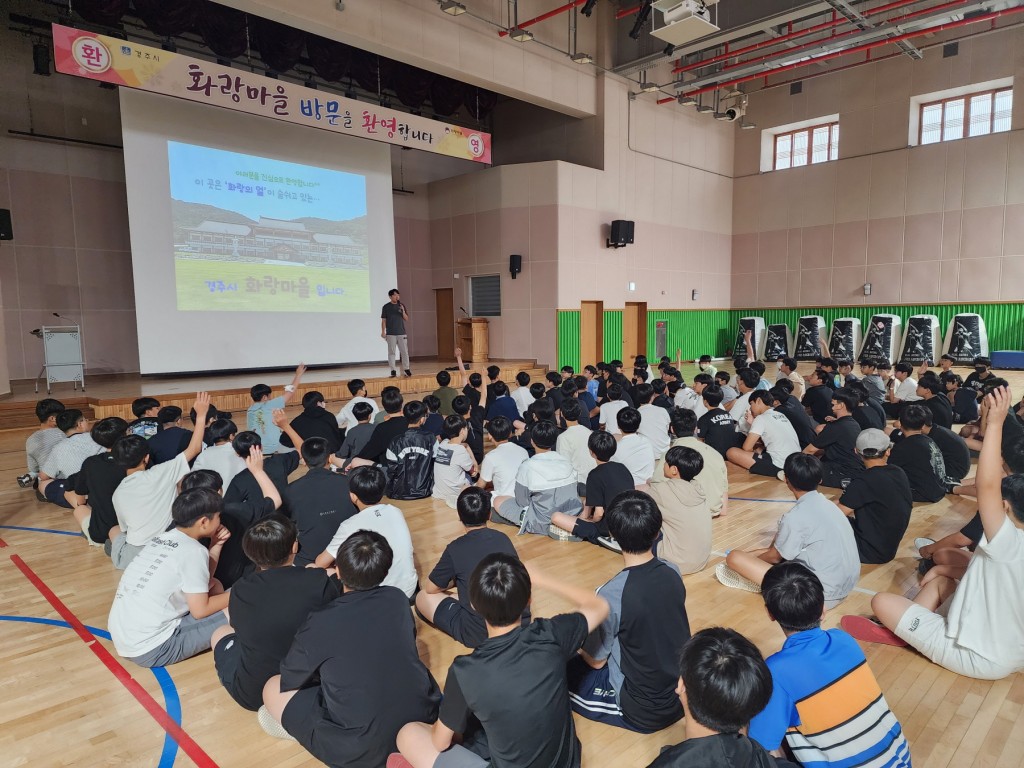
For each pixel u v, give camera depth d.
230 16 9.46
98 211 9.73
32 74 9.10
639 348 14.30
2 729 2.15
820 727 1.51
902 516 3.29
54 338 7.78
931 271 13.22
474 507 2.54
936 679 2.35
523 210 12.38
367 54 11.16
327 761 1.82
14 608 3.06
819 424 6.46
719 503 4.23
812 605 1.55
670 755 1.15
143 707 2.27
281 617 2.02
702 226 15.21
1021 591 2.15
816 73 14.20
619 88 12.87
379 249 11.46
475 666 1.51
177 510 2.45
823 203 14.56
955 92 12.77
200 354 9.39
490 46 10.53
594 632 2.04
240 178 9.73
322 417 5.08
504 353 12.84
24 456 6.02
